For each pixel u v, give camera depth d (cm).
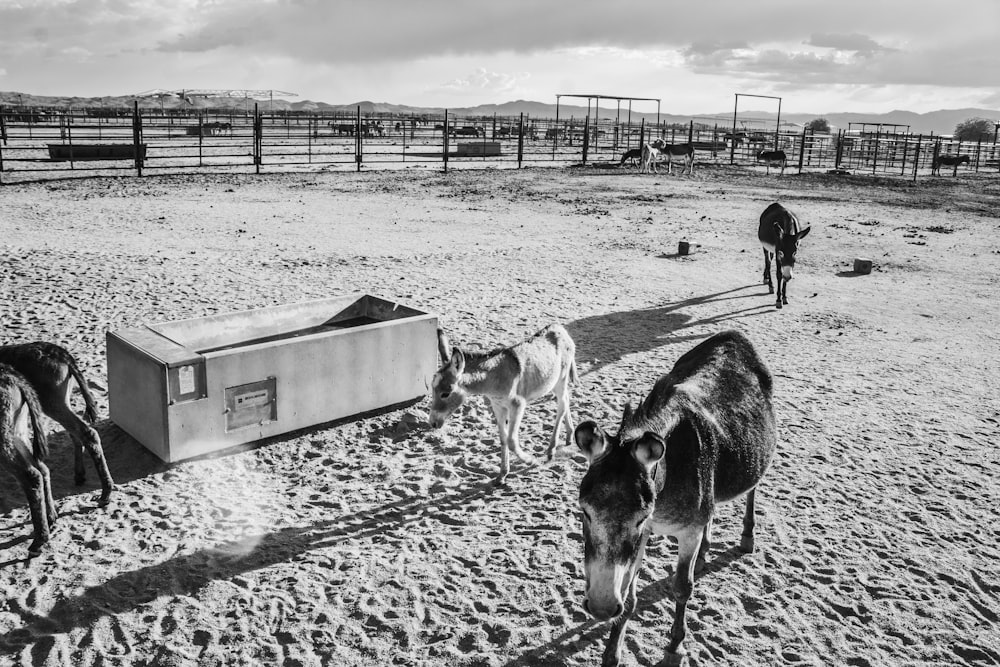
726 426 470
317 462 742
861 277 1675
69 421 631
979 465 752
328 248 1742
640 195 3077
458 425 840
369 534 615
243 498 668
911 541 612
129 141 4709
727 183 3744
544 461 756
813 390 955
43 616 501
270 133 6831
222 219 2105
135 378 727
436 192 2966
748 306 1384
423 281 1450
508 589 541
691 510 422
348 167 3888
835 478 719
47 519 607
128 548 583
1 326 1047
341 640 485
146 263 1463
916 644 489
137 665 459
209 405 723
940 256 1934
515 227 2184
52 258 1448
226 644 479
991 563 583
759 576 561
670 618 511
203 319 834
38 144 4284
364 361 833
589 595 356
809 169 4991
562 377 765
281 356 764
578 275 1584
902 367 1057
